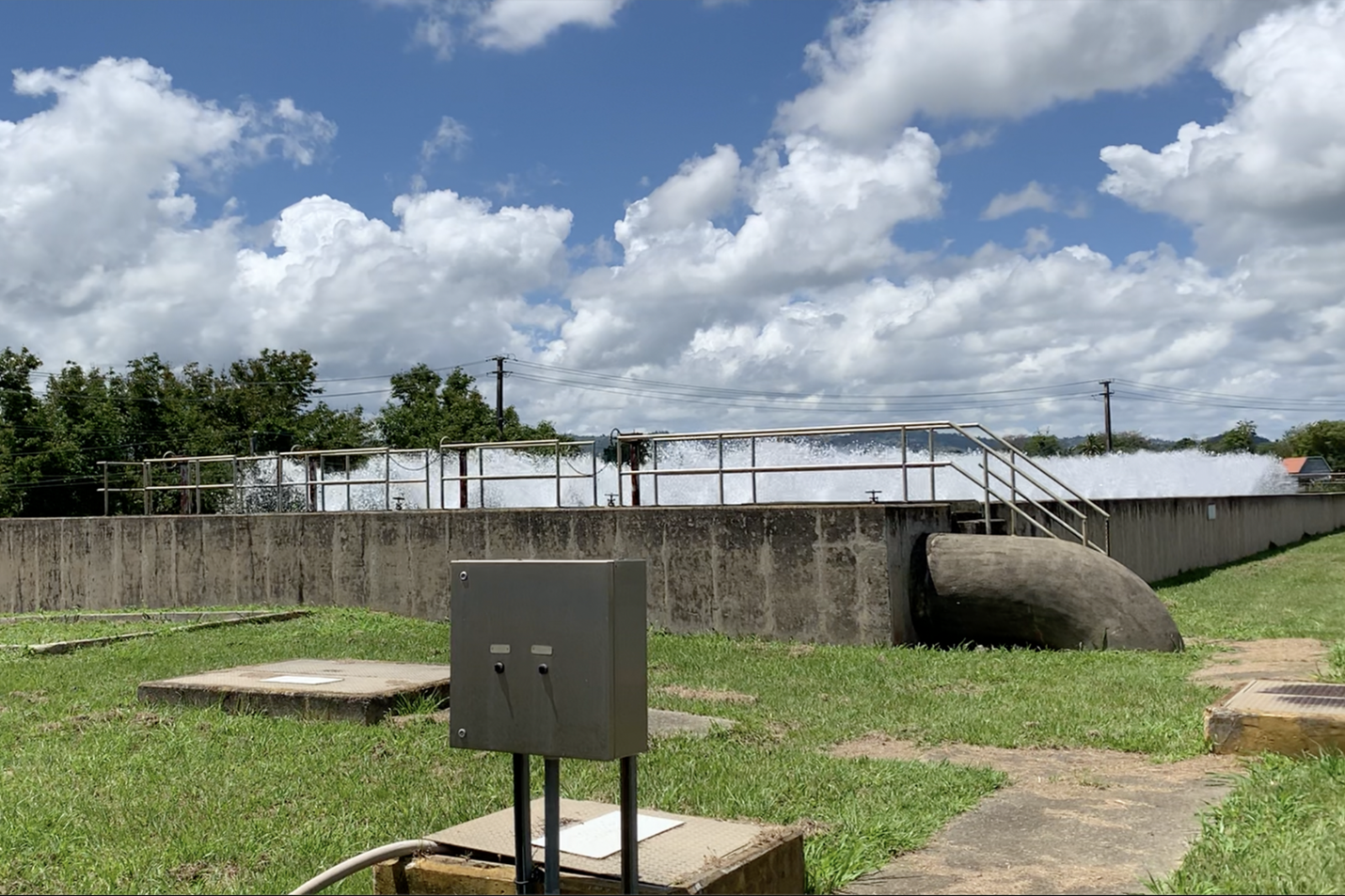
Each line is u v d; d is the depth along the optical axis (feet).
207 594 64.95
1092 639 41.96
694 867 14.73
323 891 16.70
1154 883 16.08
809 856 17.43
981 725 28.07
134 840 19.77
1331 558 90.12
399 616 56.80
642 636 14.28
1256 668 37.09
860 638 44.83
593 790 21.83
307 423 157.89
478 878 14.99
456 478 59.21
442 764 24.56
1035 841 18.84
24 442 127.54
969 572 43.68
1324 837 17.69
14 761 25.89
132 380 141.38
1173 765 23.85
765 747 25.82
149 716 30.17
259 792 22.53
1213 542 86.99
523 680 14.21
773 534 46.98
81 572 69.82
